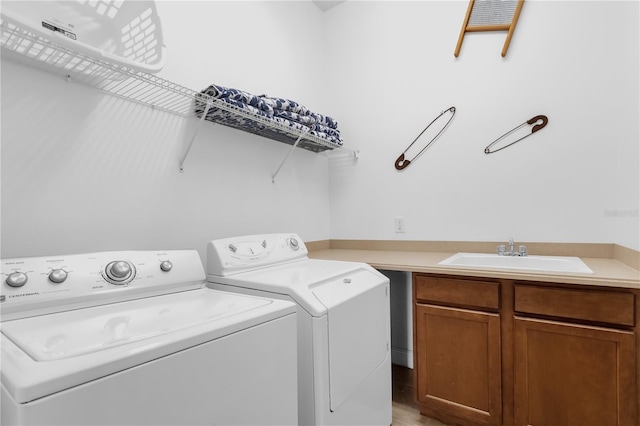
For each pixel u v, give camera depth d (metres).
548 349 1.43
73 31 1.16
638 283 1.26
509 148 2.09
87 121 1.30
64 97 1.24
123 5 1.29
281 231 2.24
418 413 1.83
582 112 1.90
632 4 1.67
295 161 2.39
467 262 2.07
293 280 1.33
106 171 1.35
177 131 1.62
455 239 2.26
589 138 1.88
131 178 1.44
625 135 1.71
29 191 1.15
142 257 1.19
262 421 0.93
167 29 1.60
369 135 2.59
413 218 2.41
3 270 0.90
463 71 2.23
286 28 2.38
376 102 2.56
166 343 0.72
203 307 1.01
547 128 1.98
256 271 1.55
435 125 2.33
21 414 0.53
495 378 1.54
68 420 0.58
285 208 2.29
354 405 1.35
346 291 1.38
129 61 1.13
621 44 1.80
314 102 2.63
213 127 1.80
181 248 1.62
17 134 1.13
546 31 1.99
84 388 0.60
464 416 1.61
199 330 0.80
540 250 2.00
